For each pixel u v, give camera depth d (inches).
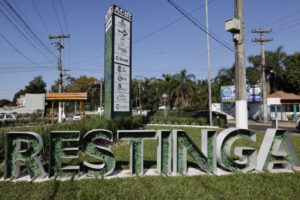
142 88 1766.7
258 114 1123.9
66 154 173.5
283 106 1024.2
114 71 498.3
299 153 259.8
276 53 1127.0
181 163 187.8
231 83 1267.2
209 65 693.3
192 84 1184.2
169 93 1202.6
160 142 182.7
